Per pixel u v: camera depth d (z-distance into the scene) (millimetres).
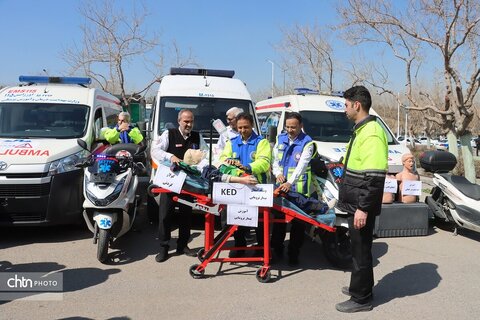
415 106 11461
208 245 5324
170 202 5512
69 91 8328
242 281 5008
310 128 8836
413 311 4320
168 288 4766
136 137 7484
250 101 8391
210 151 5004
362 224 4082
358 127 4223
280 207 4973
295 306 4379
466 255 6125
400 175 7285
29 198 6168
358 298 4289
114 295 4555
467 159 10391
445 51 9500
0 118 7516
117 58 16969
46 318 4027
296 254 5594
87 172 5617
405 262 5801
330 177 5621
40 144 6766
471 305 4477
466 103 9914
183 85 8383
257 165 5035
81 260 5598
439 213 7344
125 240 6512
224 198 4840
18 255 5750
